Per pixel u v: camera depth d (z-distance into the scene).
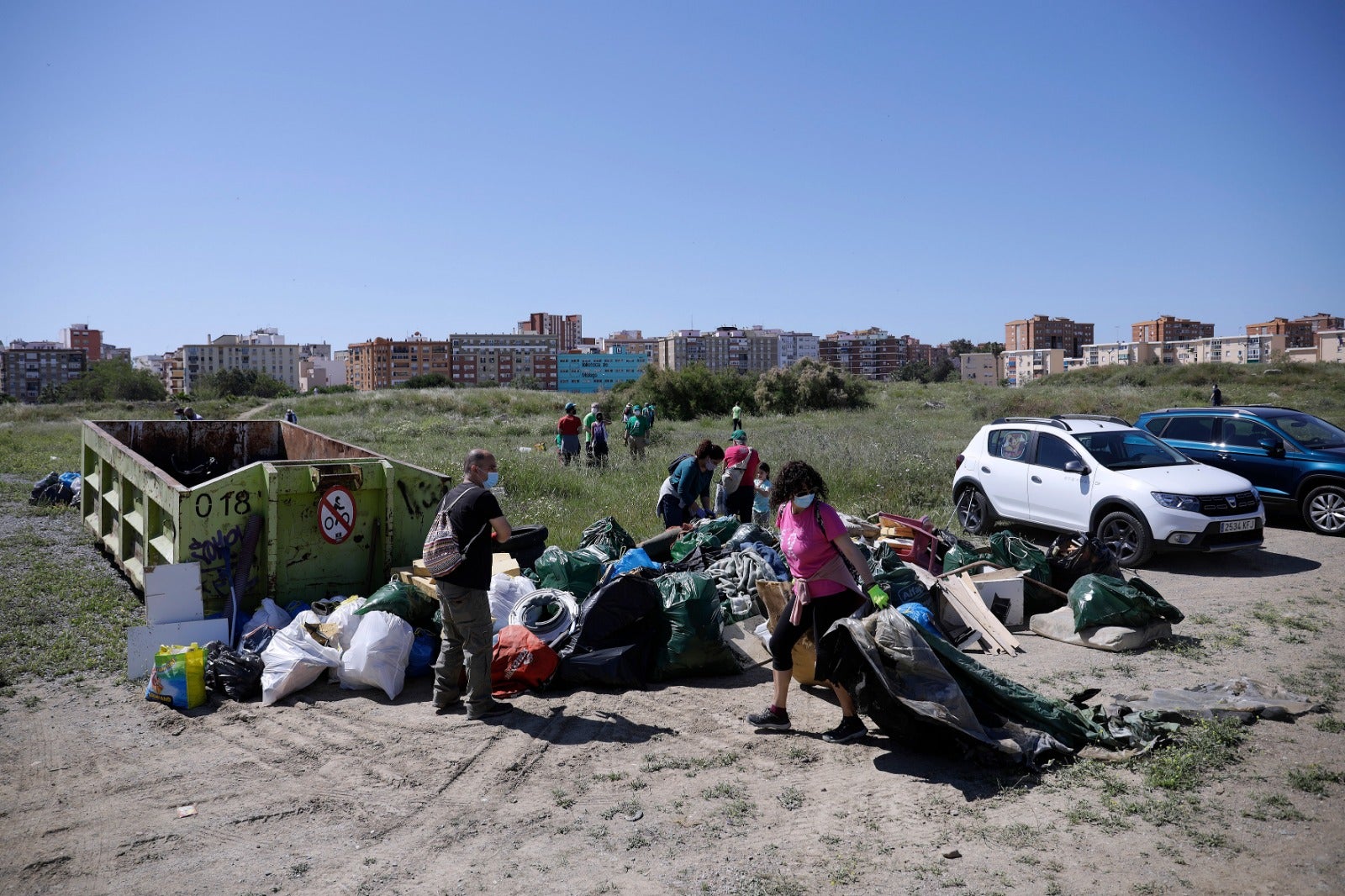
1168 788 4.13
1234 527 9.01
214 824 3.98
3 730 5.10
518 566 7.14
